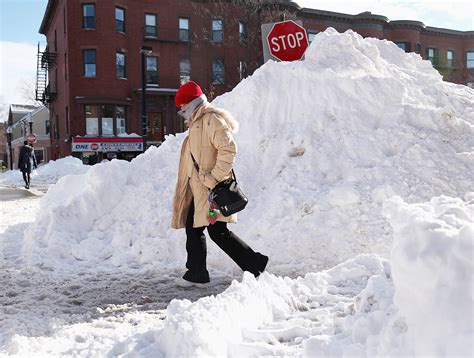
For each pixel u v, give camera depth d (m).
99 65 31.33
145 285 4.77
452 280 1.98
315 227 5.21
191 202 4.59
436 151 5.92
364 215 5.23
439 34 45.47
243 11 33.44
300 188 5.67
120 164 6.88
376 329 2.51
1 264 5.72
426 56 45.12
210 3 34.31
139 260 5.58
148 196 6.34
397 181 5.51
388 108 6.50
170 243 5.60
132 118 32.75
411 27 42.75
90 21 31.34
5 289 4.74
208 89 34.56
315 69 6.94
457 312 1.94
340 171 5.84
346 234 5.11
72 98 31.20
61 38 34.56
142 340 2.87
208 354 2.60
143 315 3.85
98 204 6.52
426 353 1.97
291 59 7.61
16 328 3.53
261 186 6.04
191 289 4.60
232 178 4.33
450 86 8.07
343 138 6.16
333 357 2.43
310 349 2.50
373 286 2.92
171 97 33.66
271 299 3.52
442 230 2.06
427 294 2.02
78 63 31.23
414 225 2.17
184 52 34.22
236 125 4.51
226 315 2.98
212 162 4.33
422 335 2.01
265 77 7.04
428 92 7.39
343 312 3.35
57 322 3.67
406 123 6.29
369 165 5.83
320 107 6.57
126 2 32.34
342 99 6.58
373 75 7.17
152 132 33.41
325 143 6.14
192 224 4.55
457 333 1.91
